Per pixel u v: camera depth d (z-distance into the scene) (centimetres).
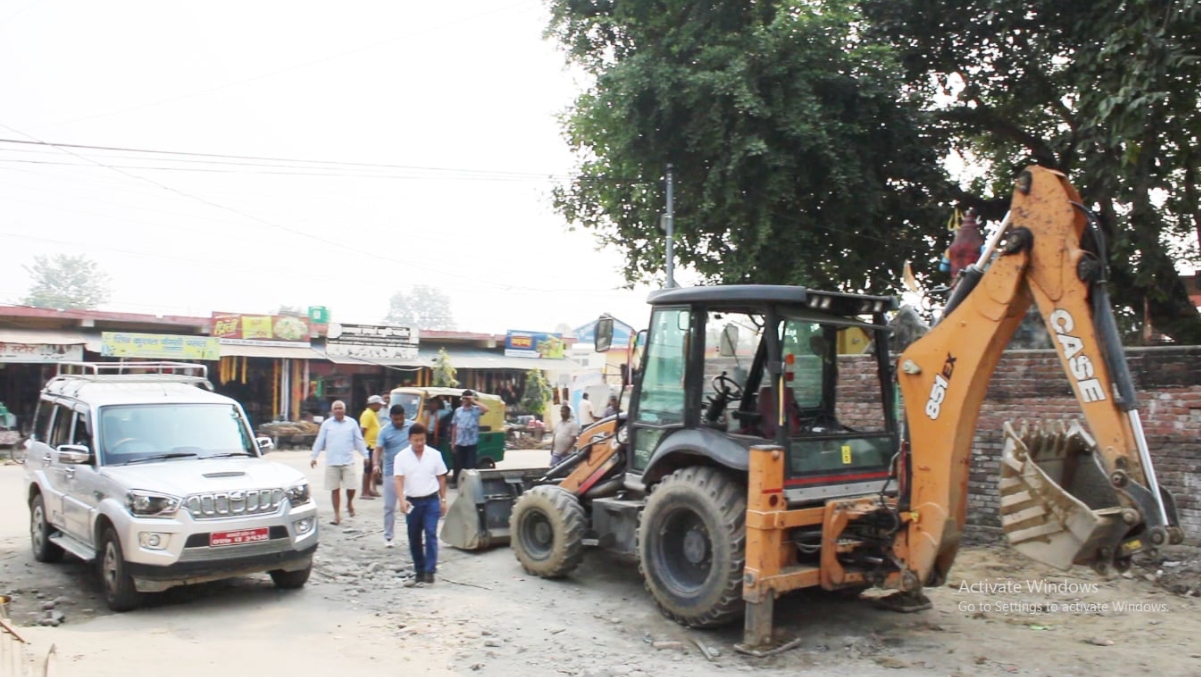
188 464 837
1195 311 1456
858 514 689
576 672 619
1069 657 646
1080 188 1287
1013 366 1034
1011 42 1427
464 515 1049
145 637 689
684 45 1348
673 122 1354
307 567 843
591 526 902
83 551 839
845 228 1400
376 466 1520
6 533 1145
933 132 1478
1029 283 581
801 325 775
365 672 615
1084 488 609
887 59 1303
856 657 650
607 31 1517
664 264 1666
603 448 903
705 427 761
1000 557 971
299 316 2939
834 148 1288
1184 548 883
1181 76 1118
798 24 1262
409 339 3147
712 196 1362
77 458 822
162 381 1023
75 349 2442
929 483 639
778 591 665
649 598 823
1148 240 1200
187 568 748
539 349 3566
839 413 845
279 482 821
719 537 684
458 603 812
